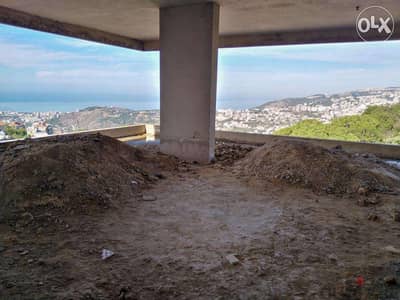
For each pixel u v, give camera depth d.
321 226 3.07
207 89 5.69
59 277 2.13
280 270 2.26
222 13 6.04
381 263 2.35
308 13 5.94
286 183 4.48
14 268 2.22
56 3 5.57
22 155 3.82
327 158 4.75
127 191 3.95
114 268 2.26
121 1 5.44
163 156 5.89
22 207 3.15
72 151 4.03
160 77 6.03
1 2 5.52
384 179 4.41
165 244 2.66
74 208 3.29
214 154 6.37
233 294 1.97
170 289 2.01
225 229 2.99
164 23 5.83
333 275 2.19
